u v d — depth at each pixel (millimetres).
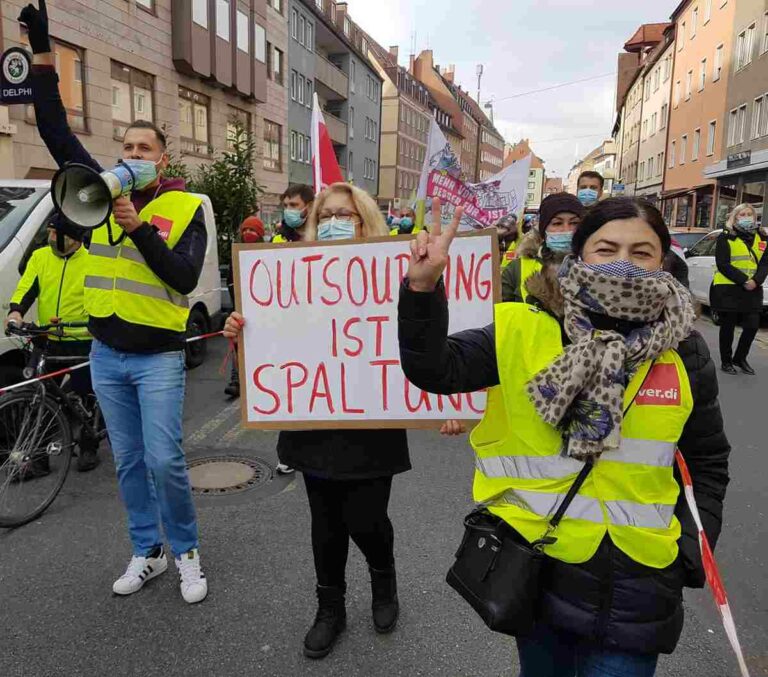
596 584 1456
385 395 2338
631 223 1498
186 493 2902
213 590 2965
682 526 1539
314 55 33969
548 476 1510
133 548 3217
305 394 2400
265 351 2428
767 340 10531
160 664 2465
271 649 2557
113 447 2969
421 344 1503
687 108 31266
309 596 2924
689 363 1530
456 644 2596
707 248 13141
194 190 11758
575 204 3709
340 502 2506
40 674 2402
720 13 26266
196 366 7852
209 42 21531
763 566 3287
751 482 4359
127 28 17828
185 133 21500
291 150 31516
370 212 2508
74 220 2324
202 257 2928
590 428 1436
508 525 1553
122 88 17906
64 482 4047
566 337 1552
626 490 1455
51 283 4285
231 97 24500
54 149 3076
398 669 2447
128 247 2814
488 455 1623
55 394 4059
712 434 1568
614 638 1449
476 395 2289
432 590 2979
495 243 2238
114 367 2850
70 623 2713
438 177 4727
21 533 3520
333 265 2381
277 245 2400
